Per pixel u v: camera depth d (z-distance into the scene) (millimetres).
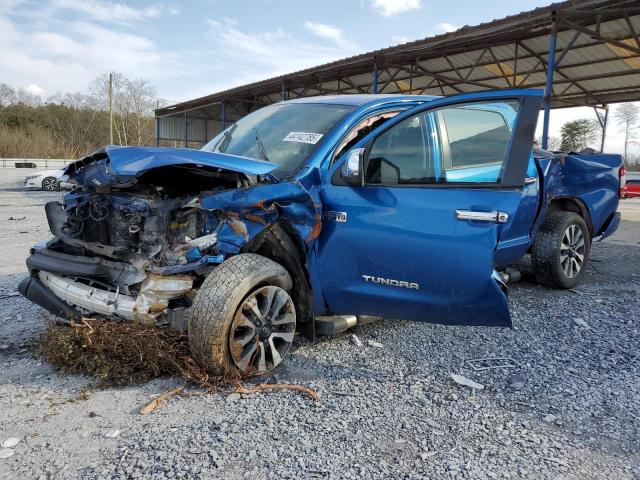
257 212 3186
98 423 2711
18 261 6816
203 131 34031
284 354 3398
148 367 3219
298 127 3967
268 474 2311
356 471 2350
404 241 3176
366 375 3379
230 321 3018
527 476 2346
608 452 2555
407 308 3297
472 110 3389
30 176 20984
